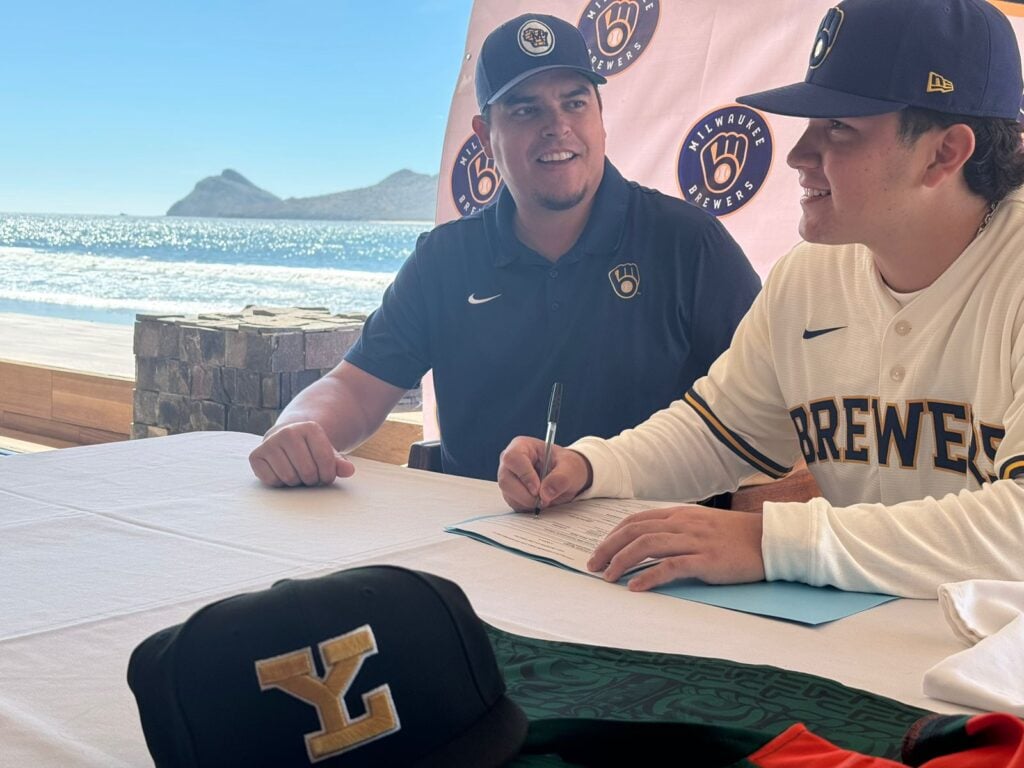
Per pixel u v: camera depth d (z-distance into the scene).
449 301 2.13
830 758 0.69
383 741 0.63
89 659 0.91
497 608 1.05
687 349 2.08
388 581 0.68
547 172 1.99
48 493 1.51
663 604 1.08
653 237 2.07
